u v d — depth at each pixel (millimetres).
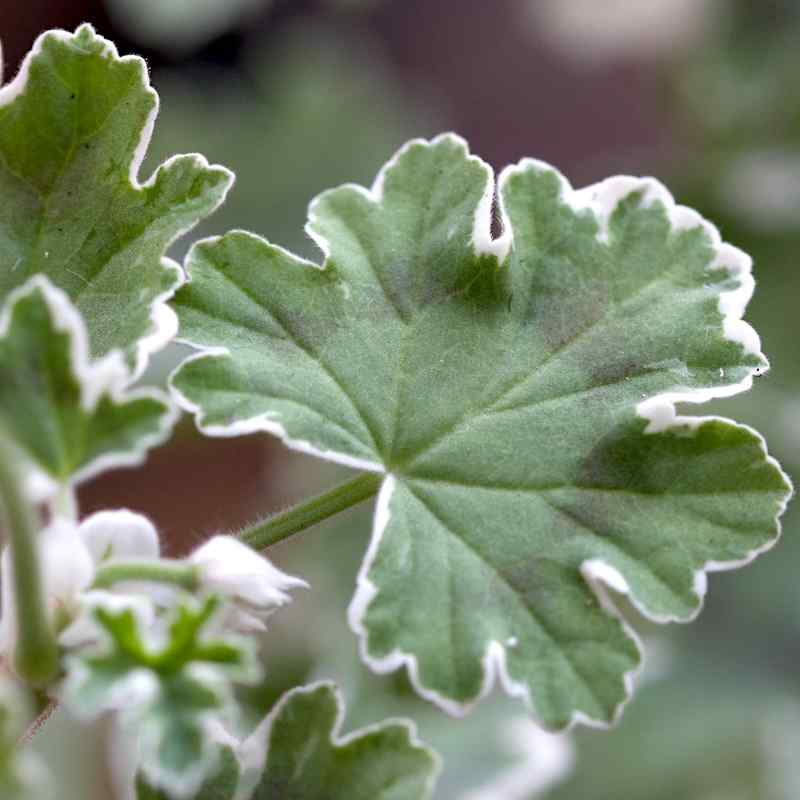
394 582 241
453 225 254
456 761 333
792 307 429
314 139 500
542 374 250
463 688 240
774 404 409
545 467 247
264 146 497
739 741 379
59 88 249
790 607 404
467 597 242
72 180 249
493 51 632
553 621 242
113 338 242
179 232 246
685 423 247
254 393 245
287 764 244
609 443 247
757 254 442
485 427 248
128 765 318
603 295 253
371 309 251
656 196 256
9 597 227
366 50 626
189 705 215
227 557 231
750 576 410
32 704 225
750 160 460
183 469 509
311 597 386
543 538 245
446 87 628
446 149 256
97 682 215
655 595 243
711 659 399
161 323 240
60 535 225
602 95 622
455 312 252
